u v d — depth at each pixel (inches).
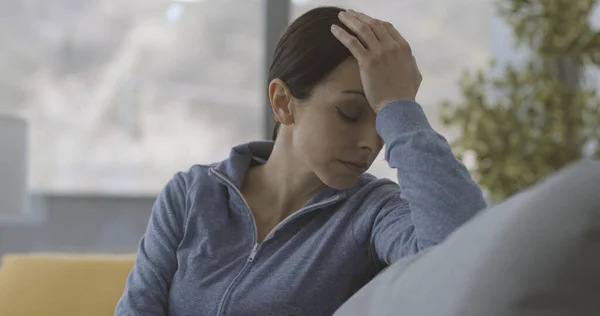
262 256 47.8
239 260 48.3
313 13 47.1
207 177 52.2
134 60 145.2
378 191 48.9
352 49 44.0
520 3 117.6
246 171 52.4
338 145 44.8
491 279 23.4
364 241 47.4
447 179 40.9
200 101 146.3
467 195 40.6
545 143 114.3
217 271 48.1
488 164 115.7
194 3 145.8
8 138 117.3
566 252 22.2
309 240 47.9
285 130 49.9
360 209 48.3
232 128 147.2
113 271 69.4
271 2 145.6
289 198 50.1
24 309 66.7
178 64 145.7
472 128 115.2
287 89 46.6
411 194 41.4
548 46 116.2
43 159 143.4
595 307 21.8
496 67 148.4
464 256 25.6
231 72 146.5
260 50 147.3
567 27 115.0
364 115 45.1
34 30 143.5
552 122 115.3
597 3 123.6
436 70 152.1
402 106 43.5
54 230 143.8
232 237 49.7
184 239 50.1
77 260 70.6
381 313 28.9
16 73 142.9
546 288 22.2
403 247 42.9
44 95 143.8
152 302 49.1
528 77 117.2
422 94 150.9
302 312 46.2
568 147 115.7
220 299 46.9
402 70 44.4
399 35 45.6
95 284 68.3
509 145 114.2
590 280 21.9
